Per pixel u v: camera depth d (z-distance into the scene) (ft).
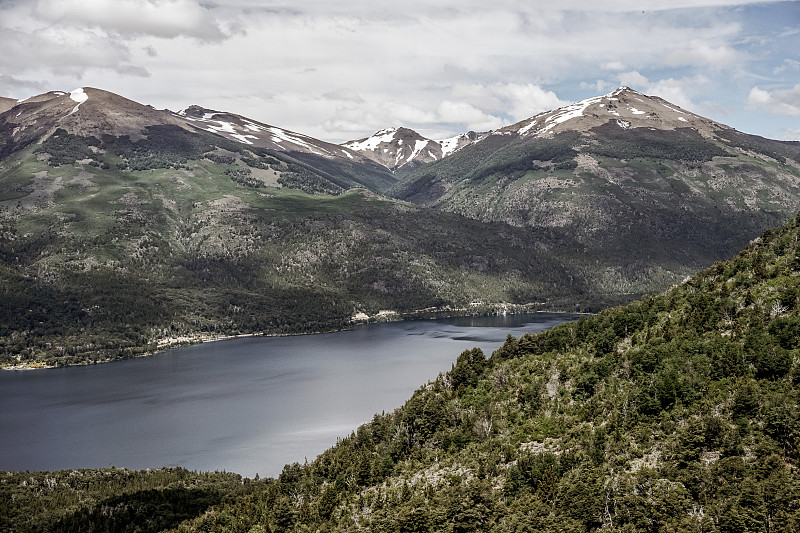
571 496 312.71
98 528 450.71
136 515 467.11
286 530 380.37
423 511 331.98
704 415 338.34
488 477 355.77
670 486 307.99
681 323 437.99
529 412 409.49
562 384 427.74
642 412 364.79
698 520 283.38
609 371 416.87
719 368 369.30
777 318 385.70
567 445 359.87
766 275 452.76
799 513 271.49
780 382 343.46
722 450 318.04
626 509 301.43
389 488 383.65
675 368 376.89
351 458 437.17
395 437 438.81
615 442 349.20
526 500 325.21
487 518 326.24
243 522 404.57
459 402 450.30
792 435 309.22
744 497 284.82
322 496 392.88
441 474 376.07
